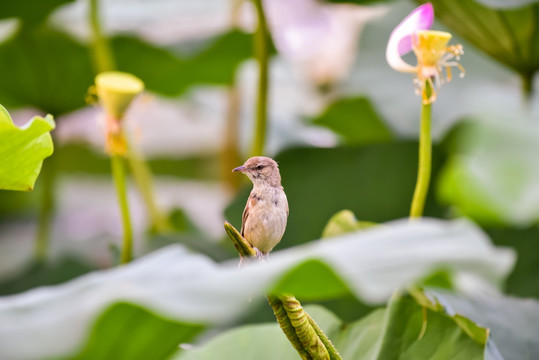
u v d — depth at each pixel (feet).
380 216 26.61
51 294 24.64
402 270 24.38
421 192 25.27
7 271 27.81
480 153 27.58
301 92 31.17
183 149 33.65
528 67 26.73
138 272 24.72
